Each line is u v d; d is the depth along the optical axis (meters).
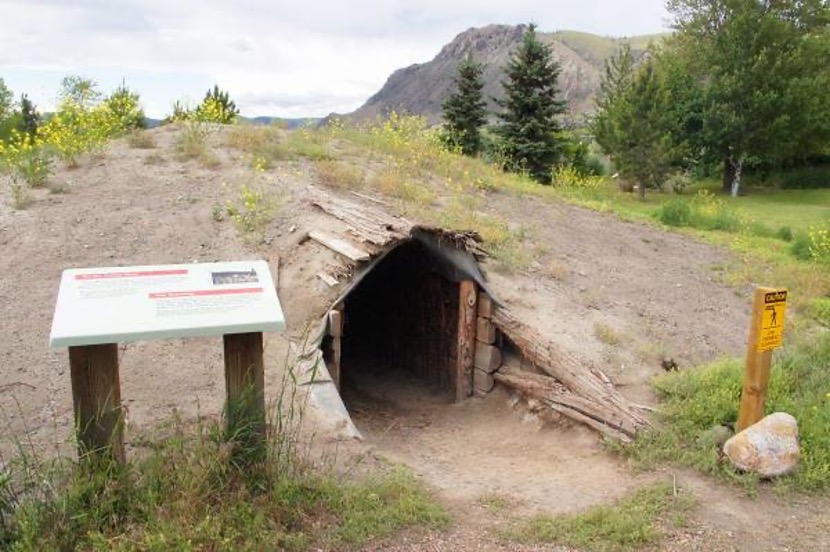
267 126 13.66
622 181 27.03
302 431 5.85
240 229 9.03
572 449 6.43
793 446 5.38
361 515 4.57
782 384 6.52
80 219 9.13
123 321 4.06
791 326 8.57
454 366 9.05
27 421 5.56
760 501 5.09
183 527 3.96
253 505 4.29
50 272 7.94
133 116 13.35
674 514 4.87
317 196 9.70
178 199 9.83
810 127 28.11
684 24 34.69
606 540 4.54
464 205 11.55
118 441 4.29
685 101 29.55
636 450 5.85
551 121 23.20
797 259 12.11
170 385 6.27
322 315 7.40
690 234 13.53
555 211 13.07
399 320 10.48
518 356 8.20
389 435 7.32
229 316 4.24
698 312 9.43
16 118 29.25
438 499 5.14
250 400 4.47
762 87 27.48
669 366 7.59
